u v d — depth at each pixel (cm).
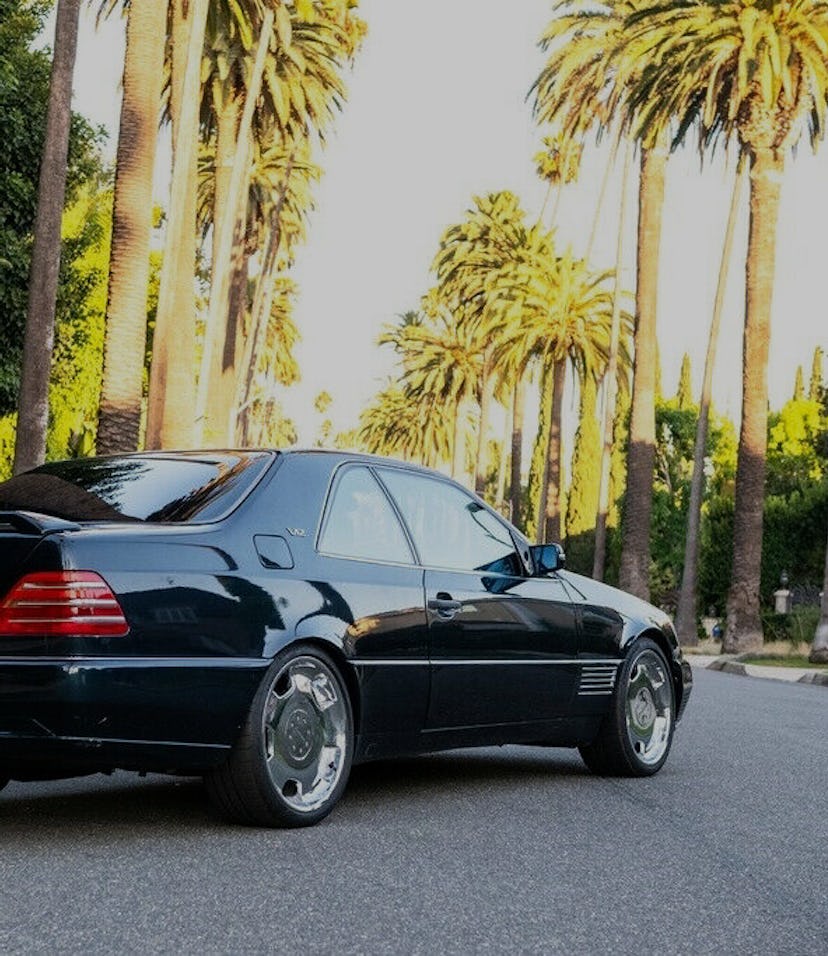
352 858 530
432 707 653
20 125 2050
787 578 4138
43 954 387
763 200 3123
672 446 6656
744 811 680
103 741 522
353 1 4247
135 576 534
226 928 421
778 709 1305
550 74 4744
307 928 425
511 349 5656
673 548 6406
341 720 603
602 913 461
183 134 2569
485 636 682
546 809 665
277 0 3275
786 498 4938
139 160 2127
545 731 730
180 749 544
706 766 844
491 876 509
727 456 6650
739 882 518
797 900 494
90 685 514
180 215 2533
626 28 3378
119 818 602
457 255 6719
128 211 2117
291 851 539
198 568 556
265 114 4100
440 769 798
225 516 588
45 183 1664
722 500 4538
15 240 2034
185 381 3009
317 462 644
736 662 2612
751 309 3123
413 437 11494
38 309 1664
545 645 721
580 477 6662
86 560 525
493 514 738
